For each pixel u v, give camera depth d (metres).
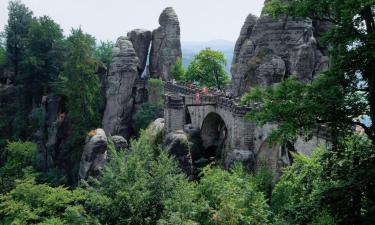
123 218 32.47
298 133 21.12
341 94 20.22
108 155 62.88
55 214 37.78
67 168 78.69
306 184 27.03
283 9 22.36
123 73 83.25
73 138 78.19
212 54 90.44
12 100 91.88
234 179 34.31
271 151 50.72
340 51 20.27
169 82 82.00
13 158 76.06
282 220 23.34
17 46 95.12
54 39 91.12
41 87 90.62
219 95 63.69
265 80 65.50
